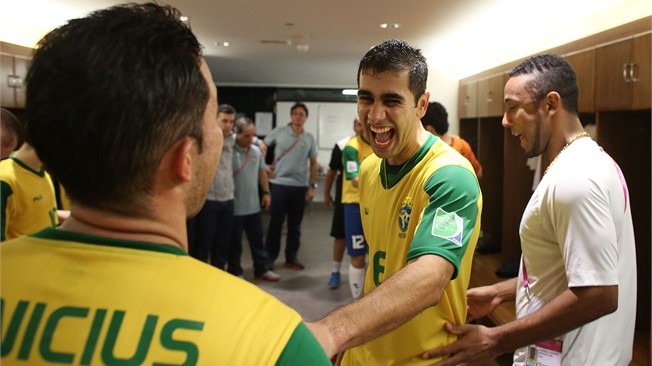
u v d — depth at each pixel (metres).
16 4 3.51
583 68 2.86
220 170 4.28
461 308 1.27
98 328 0.47
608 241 1.19
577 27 3.43
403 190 1.26
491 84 4.34
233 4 3.39
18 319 0.48
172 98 0.50
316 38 4.73
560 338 1.35
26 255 0.51
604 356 1.34
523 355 1.45
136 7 0.54
